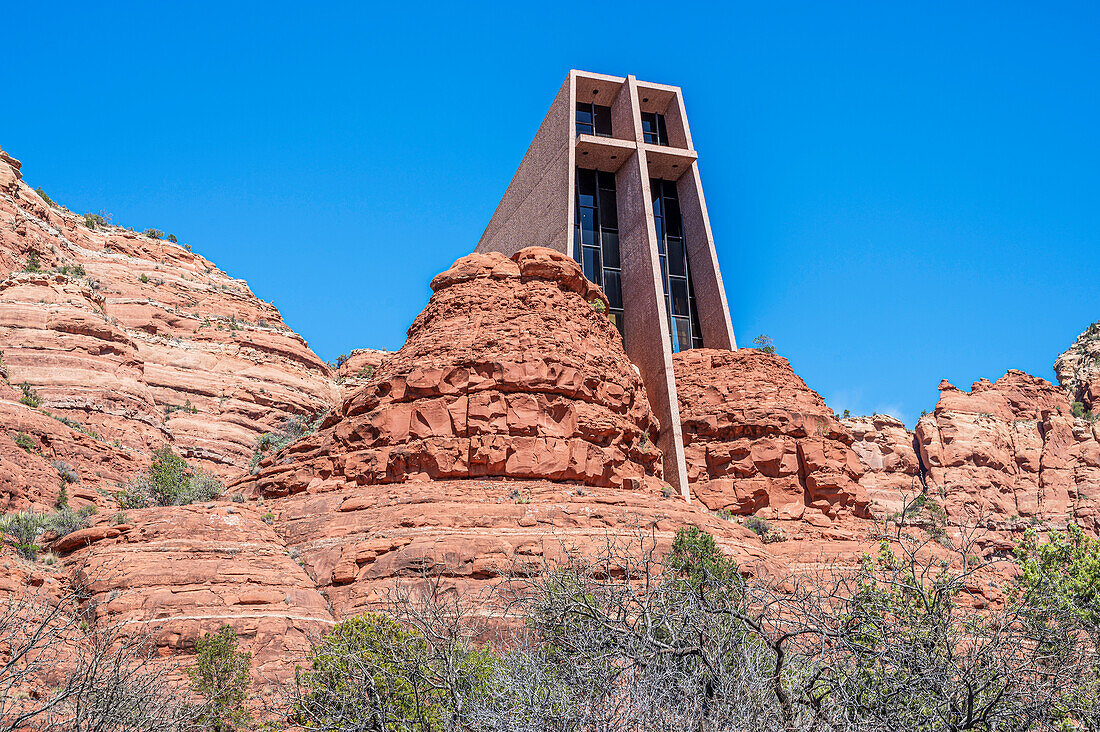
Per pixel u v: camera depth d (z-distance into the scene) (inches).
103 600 1274.6
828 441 2253.9
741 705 463.5
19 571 1289.4
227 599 1315.2
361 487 1738.4
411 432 1797.5
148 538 1428.4
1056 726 505.0
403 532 1497.3
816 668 498.3
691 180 2935.5
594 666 486.0
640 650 484.7
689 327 2854.3
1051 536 1003.3
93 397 2396.7
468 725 521.7
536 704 488.4
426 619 633.0
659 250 2933.1
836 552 1876.2
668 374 2379.4
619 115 2915.8
